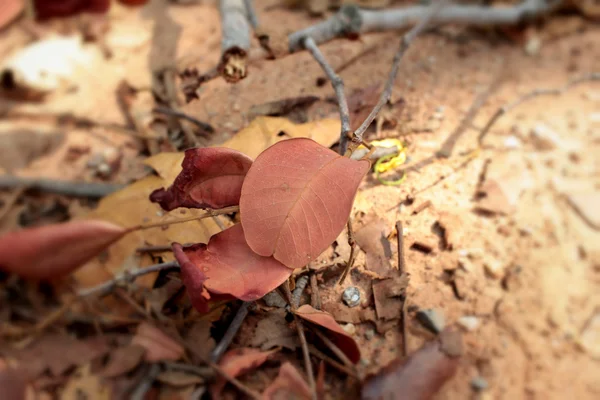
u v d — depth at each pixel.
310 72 0.41
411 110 0.40
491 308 0.31
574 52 0.48
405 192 0.35
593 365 0.30
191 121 0.37
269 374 0.28
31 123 0.39
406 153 0.37
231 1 0.36
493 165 0.37
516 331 0.31
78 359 0.28
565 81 0.45
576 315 0.32
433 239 0.33
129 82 0.42
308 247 0.25
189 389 0.27
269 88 0.40
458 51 0.46
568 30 0.50
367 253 0.31
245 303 0.28
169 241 0.30
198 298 0.24
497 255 0.33
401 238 0.32
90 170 0.37
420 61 0.44
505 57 0.46
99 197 0.35
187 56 0.44
